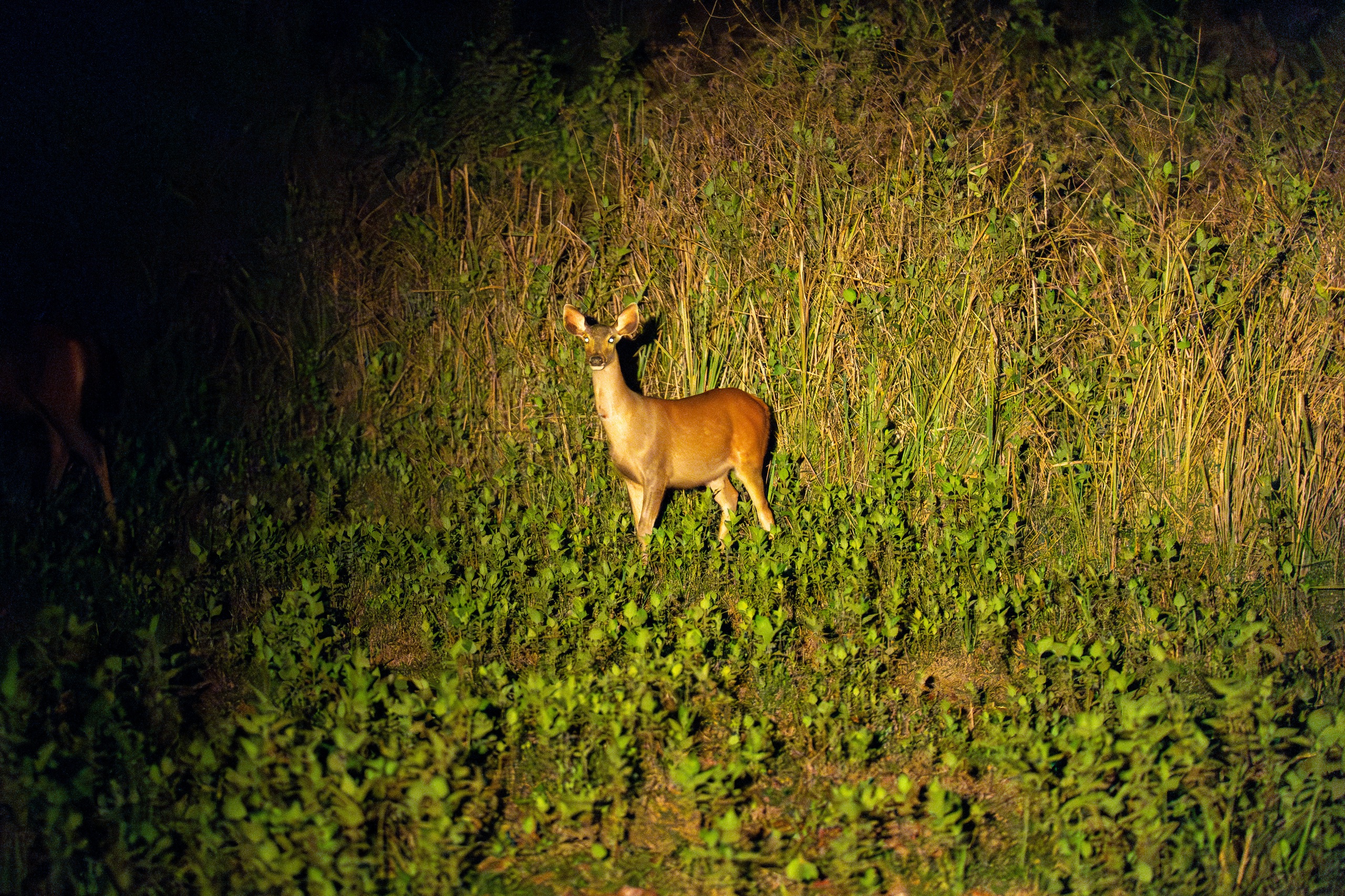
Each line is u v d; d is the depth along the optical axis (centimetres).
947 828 629
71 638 807
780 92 1355
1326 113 1336
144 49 1602
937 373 1247
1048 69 1443
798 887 614
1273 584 1020
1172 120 1320
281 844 611
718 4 1631
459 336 1385
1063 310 1258
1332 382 1217
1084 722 684
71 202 1550
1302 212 1232
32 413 1223
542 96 1473
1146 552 1027
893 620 880
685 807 663
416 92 1505
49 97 1573
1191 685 819
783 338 1277
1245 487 1163
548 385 1342
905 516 1120
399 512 1245
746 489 1169
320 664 826
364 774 671
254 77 1562
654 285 1312
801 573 987
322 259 1471
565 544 1088
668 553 1045
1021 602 948
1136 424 1199
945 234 1263
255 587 1028
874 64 1354
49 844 618
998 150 1299
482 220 1404
